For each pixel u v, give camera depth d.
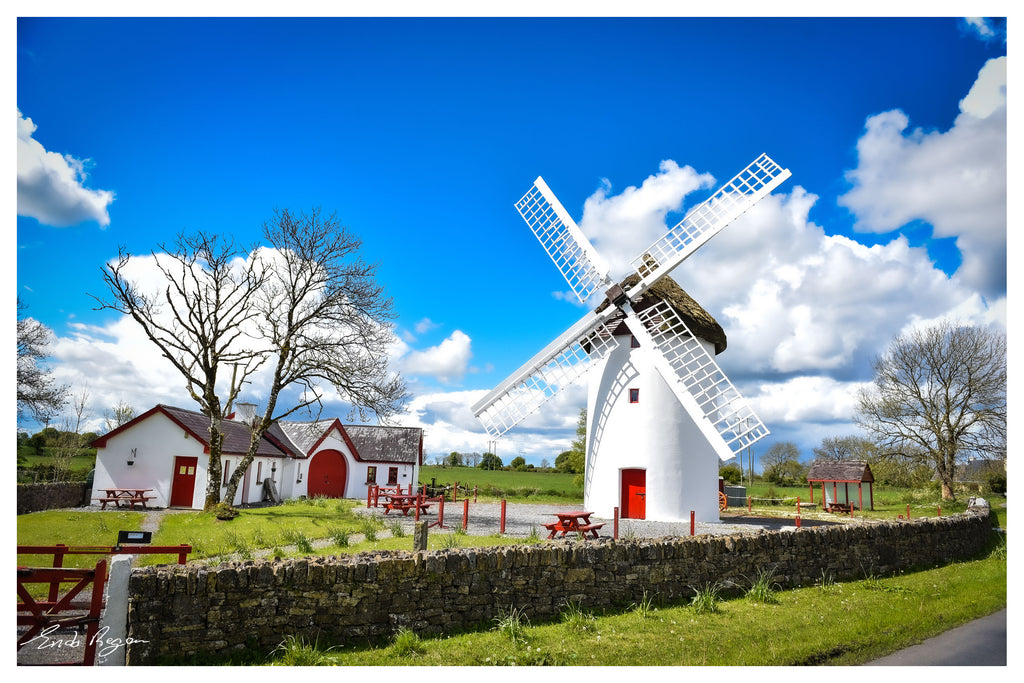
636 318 22.80
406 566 9.19
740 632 9.71
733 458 19.83
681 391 21.36
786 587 12.72
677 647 9.00
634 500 23.47
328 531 18.61
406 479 41.28
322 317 25.61
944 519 16.91
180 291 24.03
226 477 29.08
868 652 9.09
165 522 21.86
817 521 26.94
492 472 73.75
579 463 44.84
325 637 8.60
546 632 9.38
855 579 13.79
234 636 8.17
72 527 19.97
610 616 10.24
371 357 26.45
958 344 39.59
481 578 9.70
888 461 41.72
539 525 21.08
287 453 35.19
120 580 7.80
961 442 39.19
